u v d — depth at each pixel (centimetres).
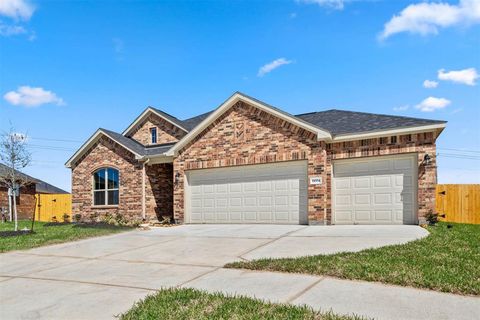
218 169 1580
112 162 1897
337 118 1602
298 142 1394
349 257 731
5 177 1797
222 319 441
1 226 1723
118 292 580
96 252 966
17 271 775
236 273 677
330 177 1387
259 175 1488
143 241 1126
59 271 759
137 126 2227
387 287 554
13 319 476
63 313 492
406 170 1294
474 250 784
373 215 1330
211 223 1575
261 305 483
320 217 1333
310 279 610
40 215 2362
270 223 1448
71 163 2025
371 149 1332
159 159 1775
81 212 1977
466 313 445
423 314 444
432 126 1226
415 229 1129
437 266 644
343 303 488
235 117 1534
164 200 1895
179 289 570
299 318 435
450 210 1661
